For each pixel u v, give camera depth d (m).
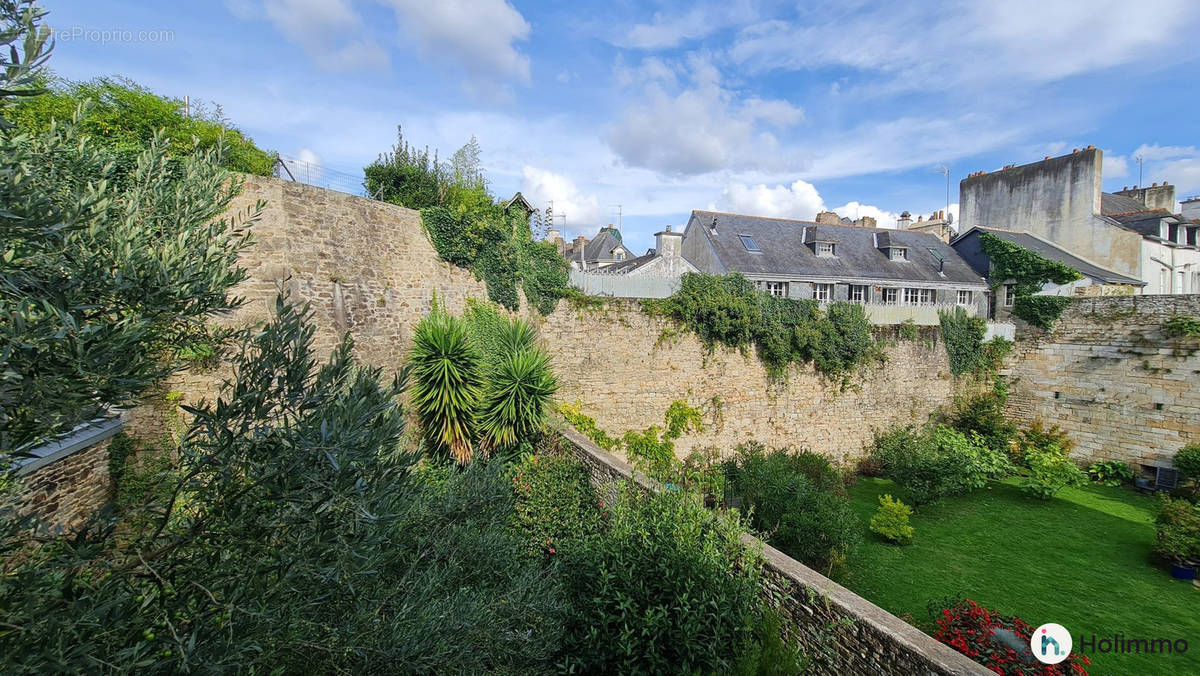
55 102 8.30
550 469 8.54
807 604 4.75
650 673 4.49
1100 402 16.84
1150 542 11.54
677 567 4.94
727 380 15.40
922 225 28.78
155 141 4.05
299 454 2.68
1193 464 14.33
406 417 9.31
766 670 4.20
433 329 9.01
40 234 2.39
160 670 2.24
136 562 2.70
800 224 24.47
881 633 4.08
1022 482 14.68
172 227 3.72
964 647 5.68
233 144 10.91
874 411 17.39
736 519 5.83
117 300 2.76
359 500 2.74
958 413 18.61
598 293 15.27
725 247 21.36
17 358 2.14
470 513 5.36
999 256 21.91
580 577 5.44
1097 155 22.91
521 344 10.85
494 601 4.38
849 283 21.16
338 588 3.11
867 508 13.41
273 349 2.99
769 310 16.11
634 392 14.33
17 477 3.01
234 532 2.69
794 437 16.33
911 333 17.84
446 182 15.55
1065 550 11.07
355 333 9.44
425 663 3.32
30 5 2.17
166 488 3.43
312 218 8.81
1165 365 15.49
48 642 1.99
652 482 6.91
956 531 12.05
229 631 2.46
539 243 13.67
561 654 4.91
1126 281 20.86
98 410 2.54
